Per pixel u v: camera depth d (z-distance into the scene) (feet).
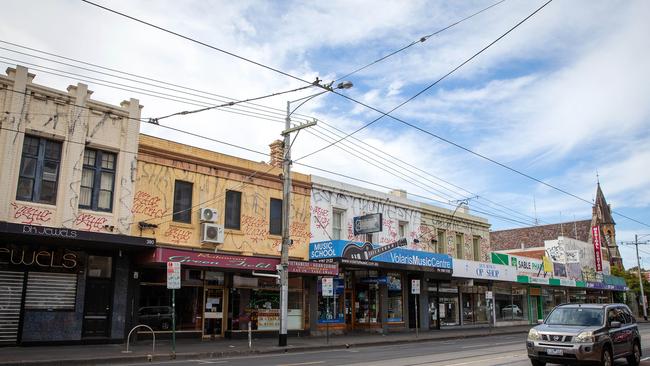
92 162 62.54
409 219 105.81
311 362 48.83
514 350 62.90
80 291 60.03
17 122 56.24
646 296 214.28
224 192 74.79
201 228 71.10
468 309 119.44
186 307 69.77
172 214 68.64
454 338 89.76
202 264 64.85
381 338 81.20
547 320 48.24
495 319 126.72
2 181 54.44
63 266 58.95
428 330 104.94
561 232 209.67
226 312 73.82
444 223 115.44
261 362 48.96
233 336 73.10
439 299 111.45
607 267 193.16
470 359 51.93
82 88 61.87
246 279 76.13
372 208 98.27
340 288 90.33
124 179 63.98
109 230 61.72
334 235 91.15
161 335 66.54
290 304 82.17
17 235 52.24
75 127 60.70
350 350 65.10
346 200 93.50
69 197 59.16
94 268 61.67
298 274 79.82
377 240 97.40
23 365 43.73
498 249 218.18
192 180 71.46
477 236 125.59
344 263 81.61
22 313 55.98
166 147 68.95
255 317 77.05
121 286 62.80
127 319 62.80
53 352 51.57
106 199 62.90
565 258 159.63
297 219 84.69
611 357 44.57
